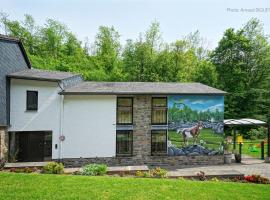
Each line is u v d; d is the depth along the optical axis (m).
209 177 15.52
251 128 42.22
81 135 22.78
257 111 45.47
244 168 22.38
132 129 23.42
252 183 14.01
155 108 23.86
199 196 10.39
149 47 48.56
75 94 22.23
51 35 52.53
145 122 23.55
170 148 23.75
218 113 24.41
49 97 22.25
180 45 47.94
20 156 21.72
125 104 23.59
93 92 22.27
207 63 46.84
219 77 46.09
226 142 27.17
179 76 46.78
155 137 23.80
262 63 44.62
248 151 31.09
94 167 15.30
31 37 51.62
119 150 23.38
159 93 22.94
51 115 22.30
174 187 11.36
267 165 23.73
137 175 15.08
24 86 21.58
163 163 23.67
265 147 33.00
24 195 9.67
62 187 10.74
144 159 23.50
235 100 44.97
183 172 16.27
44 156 22.27
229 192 11.19
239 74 44.06
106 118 23.11
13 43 22.86
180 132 23.91
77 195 9.87
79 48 55.59
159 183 11.88
